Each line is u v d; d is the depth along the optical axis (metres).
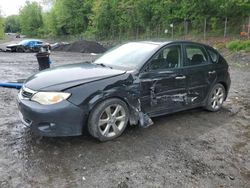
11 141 4.64
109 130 4.76
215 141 5.09
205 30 33.62
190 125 5.77
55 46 36.53
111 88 4.59
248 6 28.94
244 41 22.45
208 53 6.40
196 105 6.21
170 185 3.66
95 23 55.97
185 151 4.61
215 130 5.61
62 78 4.53
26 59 21.25
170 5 39.03
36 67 15.54
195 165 4.20
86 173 3.81
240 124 6.05
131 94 4.84
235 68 16.14
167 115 6.27
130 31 49.44
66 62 19.50
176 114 6.38
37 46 30.56
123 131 5.05
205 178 3.88
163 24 41.78
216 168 4.17
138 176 3.81
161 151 4.55
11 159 4.08
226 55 21.30
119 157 4.27
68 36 68.12
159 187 3.61
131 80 4.84
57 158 4.15
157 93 5.25
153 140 4.93
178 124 5.78
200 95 6.17
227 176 3.98
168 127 5.58
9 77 11.53
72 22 66.00
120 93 4.70
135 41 6.08
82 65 5.37
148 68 5.14
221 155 4.58
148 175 3.85
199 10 34.25
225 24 30.16
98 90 4.46
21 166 3.91
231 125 5.95
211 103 6.57
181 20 39.41
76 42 35.22
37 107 4.21
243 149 4.86
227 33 30.88
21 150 4.35
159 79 5.22
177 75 5.53
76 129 4.38
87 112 4.41
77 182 3.61
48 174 3.75
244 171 4.16
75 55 28.17
